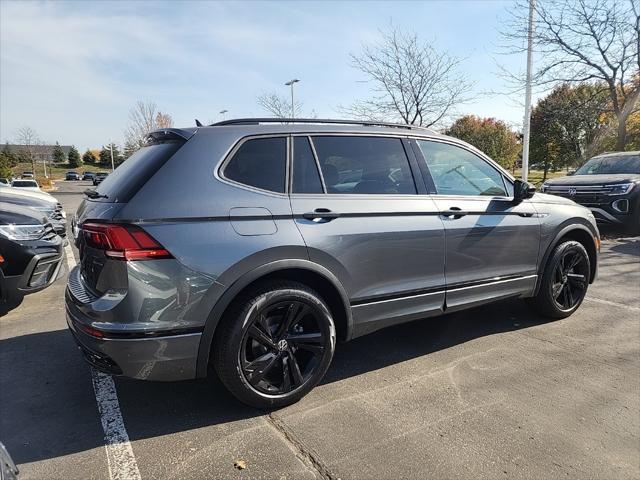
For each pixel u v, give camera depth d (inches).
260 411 117.9
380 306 132.0
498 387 129.3
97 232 103.0
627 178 362.3
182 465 96.8
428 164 147.3
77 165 3735.2
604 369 140.1
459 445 103.0
